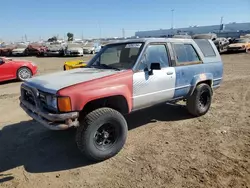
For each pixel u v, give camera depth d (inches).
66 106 128.2
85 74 156.3
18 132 190.9
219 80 226.7
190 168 132.5
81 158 148.3
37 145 167.3
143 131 186.1
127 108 155.9
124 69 159.3
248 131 180.2
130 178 125.5
